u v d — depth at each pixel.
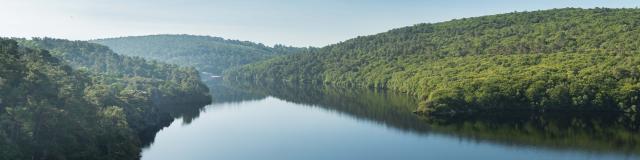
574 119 173.75
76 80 151.25
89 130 107.00
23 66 114.81
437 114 190.50
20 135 92.06
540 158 121.38
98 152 102.56
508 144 137.12
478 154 127.44
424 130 161.50
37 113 96.44
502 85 197.38
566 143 136.25
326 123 181.12
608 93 185.00
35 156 91.62
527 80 197.75
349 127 171.12
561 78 195.88
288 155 133.12
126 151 115.44
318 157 130.50
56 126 98.44
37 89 110.38
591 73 196.88
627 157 119.94
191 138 153.75
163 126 174.00
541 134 149.38
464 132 156.00
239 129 170.12
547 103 188.88
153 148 138.62
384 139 149.50
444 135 152.38
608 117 175.38
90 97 138.12
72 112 108.50
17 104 101.56
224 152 136.00
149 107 178.88
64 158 94.12
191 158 129.12
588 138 141.88
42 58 155.88
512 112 191.12
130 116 152.88
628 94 181.62
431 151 132.75
